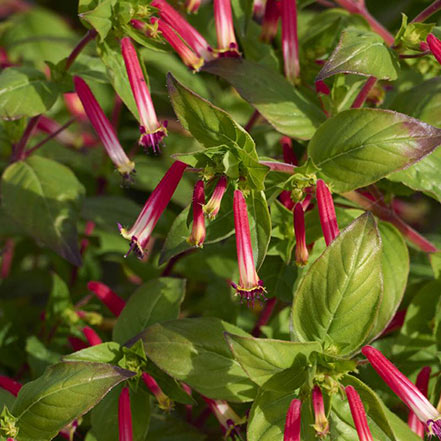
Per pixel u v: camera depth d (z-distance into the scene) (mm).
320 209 652
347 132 660
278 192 667
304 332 657
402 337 703
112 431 677
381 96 717
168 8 683
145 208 654
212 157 652
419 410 631
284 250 685
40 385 651
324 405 652
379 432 654
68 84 717
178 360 669
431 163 689
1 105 705
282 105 692
